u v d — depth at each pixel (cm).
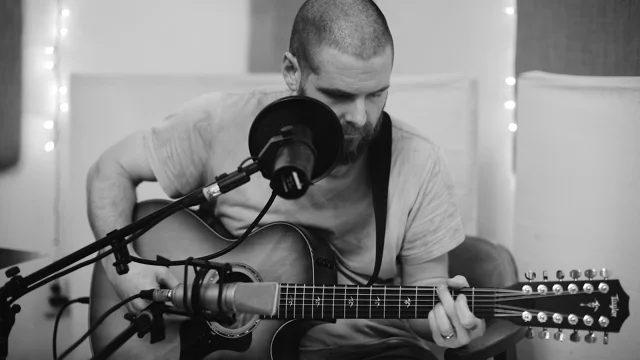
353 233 207
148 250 197
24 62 214
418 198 208
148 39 214
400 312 175
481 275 207
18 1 215
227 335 182
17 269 145
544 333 163
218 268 135
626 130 207
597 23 210
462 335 168
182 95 213
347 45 198
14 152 212
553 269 207
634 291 205
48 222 211
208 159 210
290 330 185
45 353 208
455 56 210
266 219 205
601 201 207
